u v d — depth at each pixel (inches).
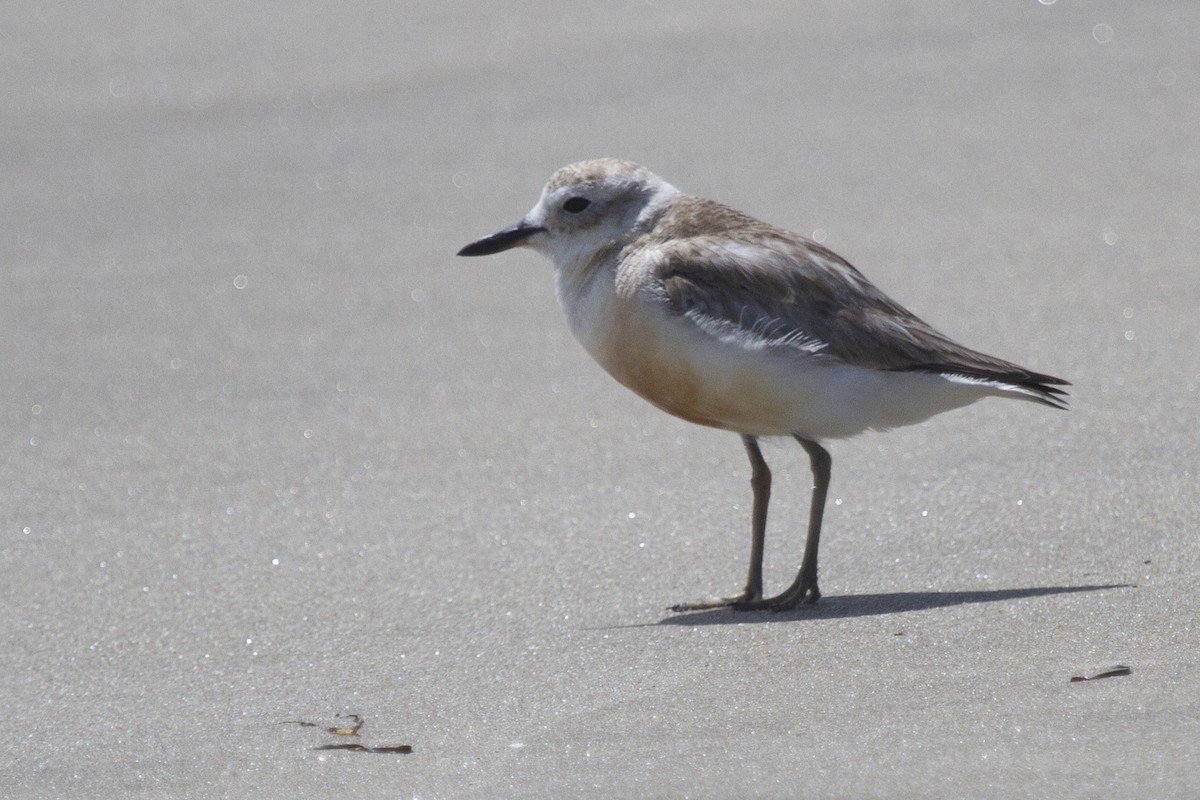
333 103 895.1
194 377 547.5
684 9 1056.8
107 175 788.6
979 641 313.7
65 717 315.3
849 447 462.0
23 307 621.0
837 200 698.8
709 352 359.3
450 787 267.3
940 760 259.9
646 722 288.0
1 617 375.6
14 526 433.7
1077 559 362.0
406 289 632.4
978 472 428.8
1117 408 463.8
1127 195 676.7
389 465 469.7
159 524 431.8
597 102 868.6
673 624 347.6
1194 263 589.3
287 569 398.9
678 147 781.9
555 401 518.6
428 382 538.3
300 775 276.7
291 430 499.5
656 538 409.4
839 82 880.9
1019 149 751.1
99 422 510.6
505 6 1087.0
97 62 982.4
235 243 689.6
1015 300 569.0
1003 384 357.7
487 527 421.1
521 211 707.4
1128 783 245.1
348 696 315.3
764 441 390.6
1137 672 287.3
